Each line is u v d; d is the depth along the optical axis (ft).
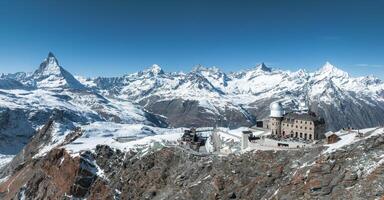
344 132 540.52
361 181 353.31
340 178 369.50
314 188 372.58
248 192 438.40
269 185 431.43
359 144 398.01
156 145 643.86
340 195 353.92
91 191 624.59
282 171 438.40
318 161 398.42
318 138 588.91
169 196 509.76
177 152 590.14
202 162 530.68
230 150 577.84
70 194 629.51
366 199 332.19
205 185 479.00
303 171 403.54
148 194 547.49
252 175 458.50
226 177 472.03
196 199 469.98
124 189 587.68
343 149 400.67
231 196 444.55
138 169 604.49
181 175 531.50
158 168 581.94
